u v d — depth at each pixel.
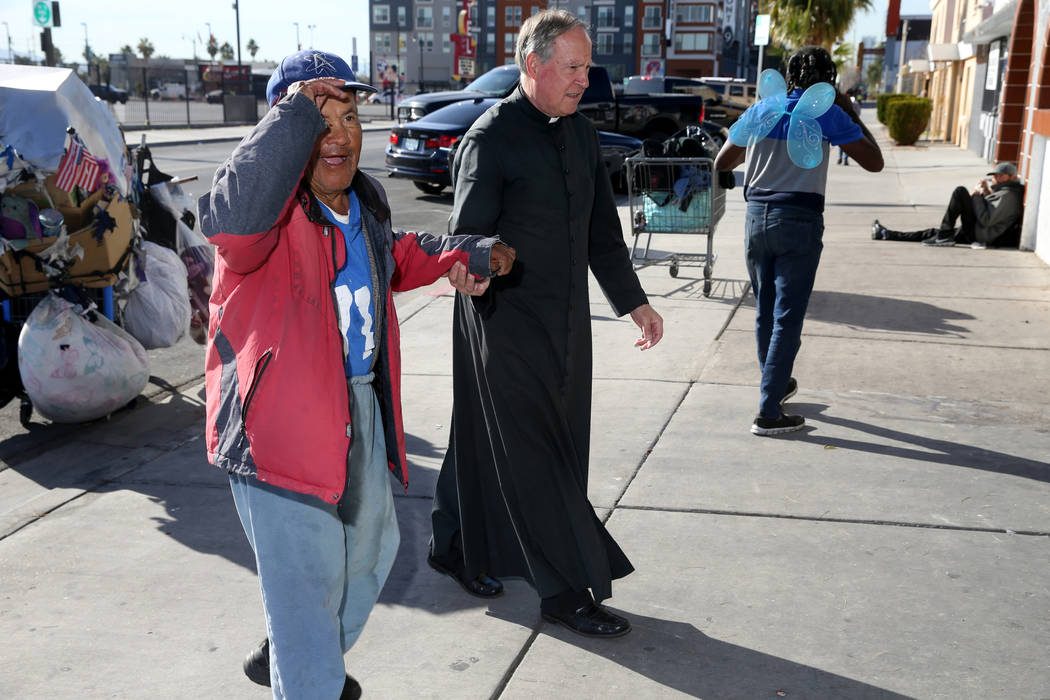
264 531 2.17
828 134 4.46
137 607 3.19
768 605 3.15
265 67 74.31
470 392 3.07
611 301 3.20
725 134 18.89
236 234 1.94
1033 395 5.28
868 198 14.60
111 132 4.95
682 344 6.46
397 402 2.41
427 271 2.50
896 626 3.01
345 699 2.45
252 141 1.94
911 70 43.09
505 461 2.97
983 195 10.21
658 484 4.14
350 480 2.32
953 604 3.13
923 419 4.93
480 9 104.94
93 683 2.76
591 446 4.59
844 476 4.20
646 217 8.23
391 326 2.38
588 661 2.85
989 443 4.57
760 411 4.73
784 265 4.55
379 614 3.15
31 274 4.71
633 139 15.53
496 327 2.87
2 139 4.47
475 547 3.17
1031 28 13.09
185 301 5.53
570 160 2.90
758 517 3.80
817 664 2.81
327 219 2.19
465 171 2.86
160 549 3.62
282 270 2.12
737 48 109.56
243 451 2.12
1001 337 6.52
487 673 2.80
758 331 4.87
